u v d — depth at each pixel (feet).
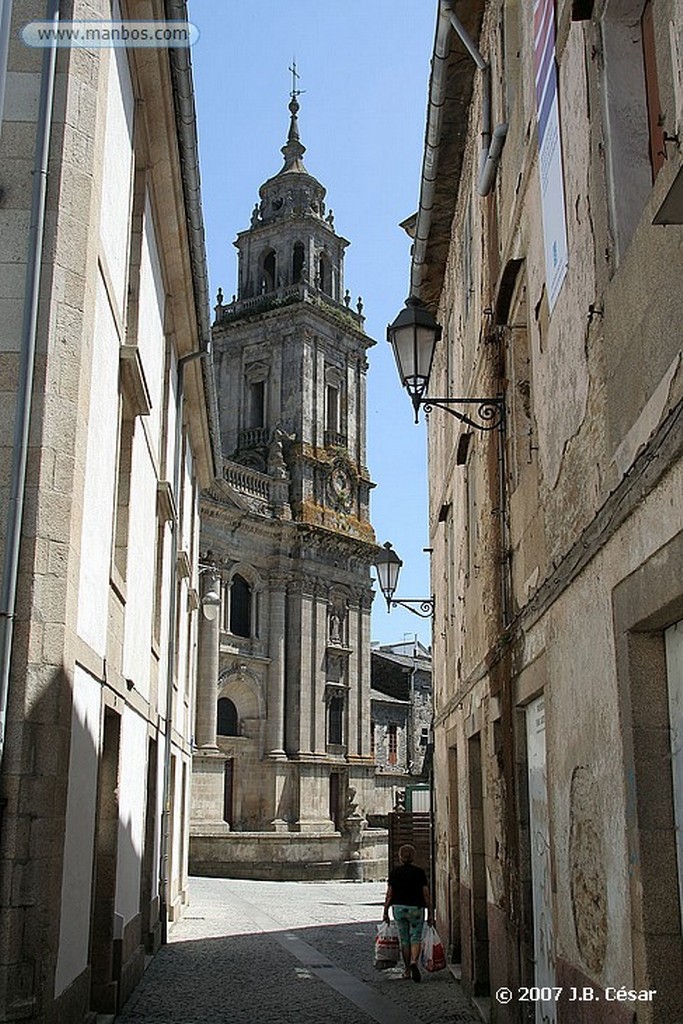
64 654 25.34
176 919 68.80
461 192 44.52
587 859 19.33
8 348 26.08
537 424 25.34
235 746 152.35
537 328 25.46
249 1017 35.78
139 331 39.65
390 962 47.01
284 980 44.09
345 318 184.24
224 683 150.10
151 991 40.57
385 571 62.39
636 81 18.12
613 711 17.46
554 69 22.30
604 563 18.15
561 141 21.81
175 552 58.39
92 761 30.35
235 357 180.96
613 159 17.90
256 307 181.78
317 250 185.26
